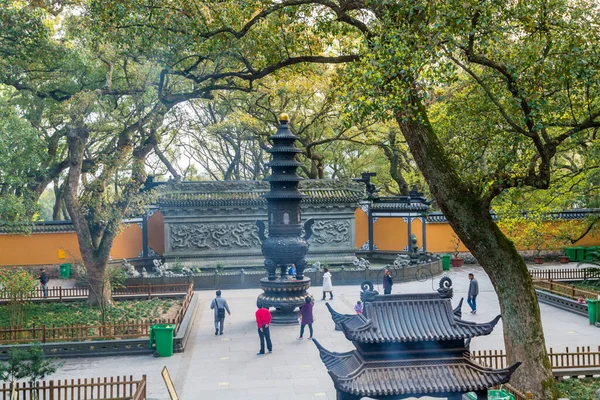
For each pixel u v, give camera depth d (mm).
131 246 44781
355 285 38906
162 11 20266
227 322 29000
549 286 34062
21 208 30469
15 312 27266
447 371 11867
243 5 19469
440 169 17062
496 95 19500
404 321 12086
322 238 44219
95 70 30688
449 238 49938
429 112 26672
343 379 11438
